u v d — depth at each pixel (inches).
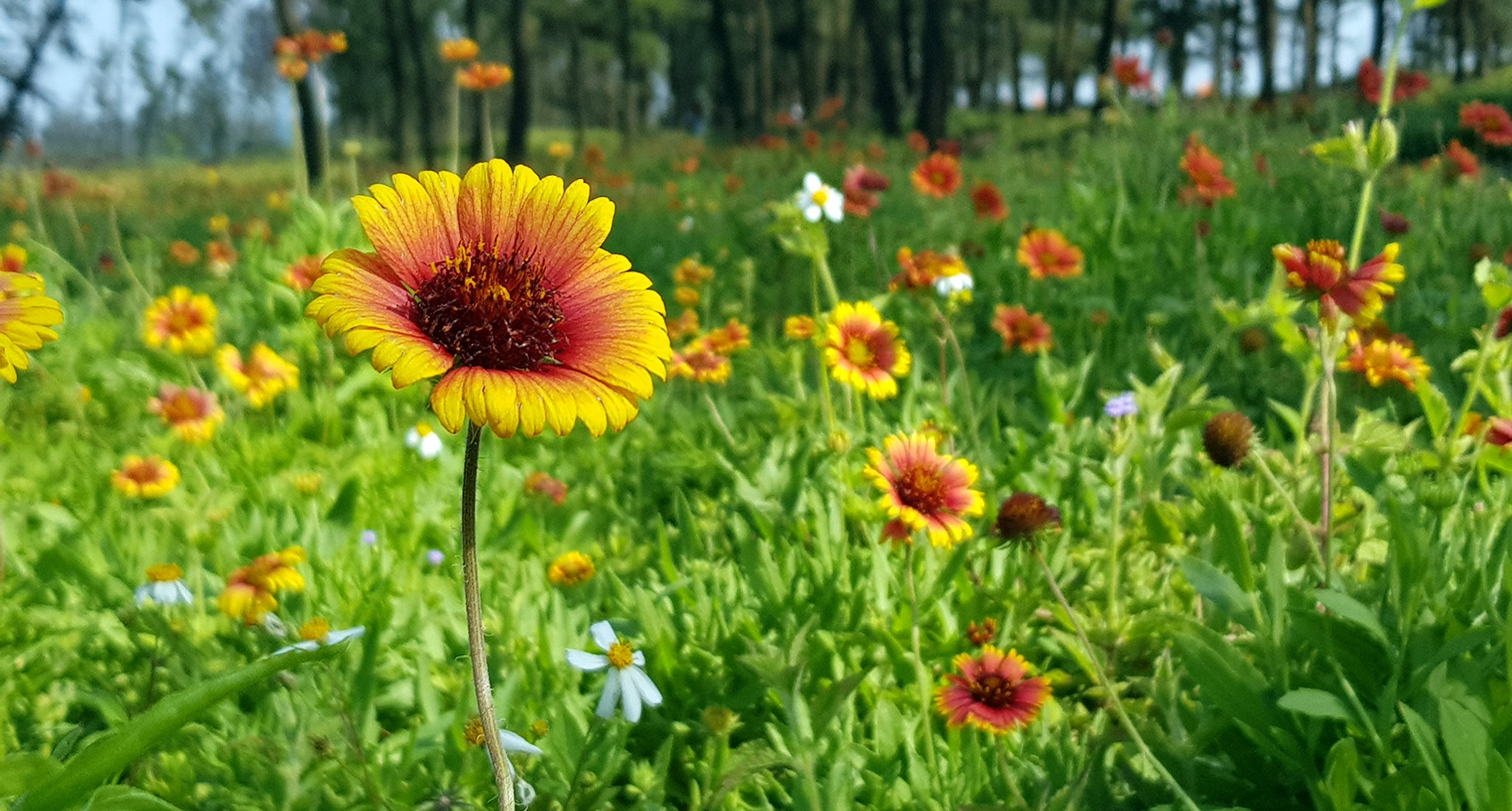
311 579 116.7
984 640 102.0
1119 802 81.3
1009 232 284.2
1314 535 106.8
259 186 960.9
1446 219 250.4
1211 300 199.2
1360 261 219.1
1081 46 2219.5
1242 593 83.2
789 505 129.3
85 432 170.9
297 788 79.5
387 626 107.9
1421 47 1800.0
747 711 97.3
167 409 155.3
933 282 149.1
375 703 99.0
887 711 92.0
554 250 57.7
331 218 208.1
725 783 77.4
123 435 171.2
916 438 93.1
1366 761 77.5
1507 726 70.1
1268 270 237.9
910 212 359.3
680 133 2053.4
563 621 103.5
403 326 50.9
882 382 119.0
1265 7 1013.2
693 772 91.9
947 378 182.9
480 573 125.3
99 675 99.1
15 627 107.6
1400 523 81.6
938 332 149.3
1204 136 324.8
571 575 113.4
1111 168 300.8
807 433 149.5
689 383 187.2
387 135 2460.6
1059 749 88.4
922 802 83.7
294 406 171.9
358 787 82.7
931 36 1057.5
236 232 480.1
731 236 358.3
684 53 2492.6
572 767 82.7
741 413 176.1
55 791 50.7
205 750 88.4
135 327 209.0
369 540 125.4
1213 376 188.2
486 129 224.1
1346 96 345.7
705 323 231.6
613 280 57.9
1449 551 90.4
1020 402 189.9
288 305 195.3
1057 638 105.1
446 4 1744.6
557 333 54.7
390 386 187.2
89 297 215.8
